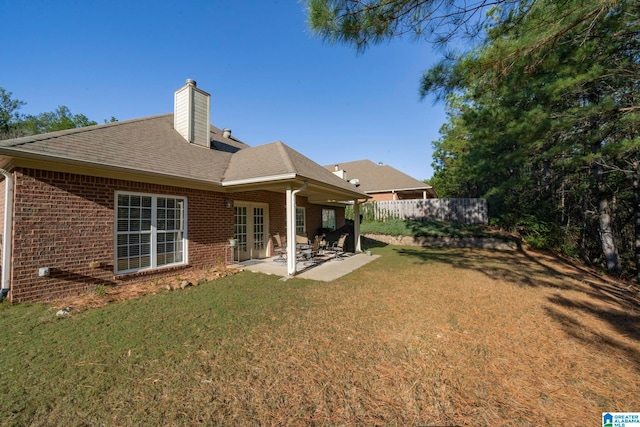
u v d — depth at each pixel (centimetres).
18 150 496
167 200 788
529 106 716
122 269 684
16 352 350
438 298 602
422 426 235
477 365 331
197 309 515
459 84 530
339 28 437
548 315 508
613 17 473
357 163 2866
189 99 1015
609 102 602
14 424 229
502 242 1456
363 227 1875
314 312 505
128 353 349
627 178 1324
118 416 240
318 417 243
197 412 246
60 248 576
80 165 579
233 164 1018
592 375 315
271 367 320
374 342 387
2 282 574
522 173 1527
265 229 1187
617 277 1120
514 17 443
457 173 2402
